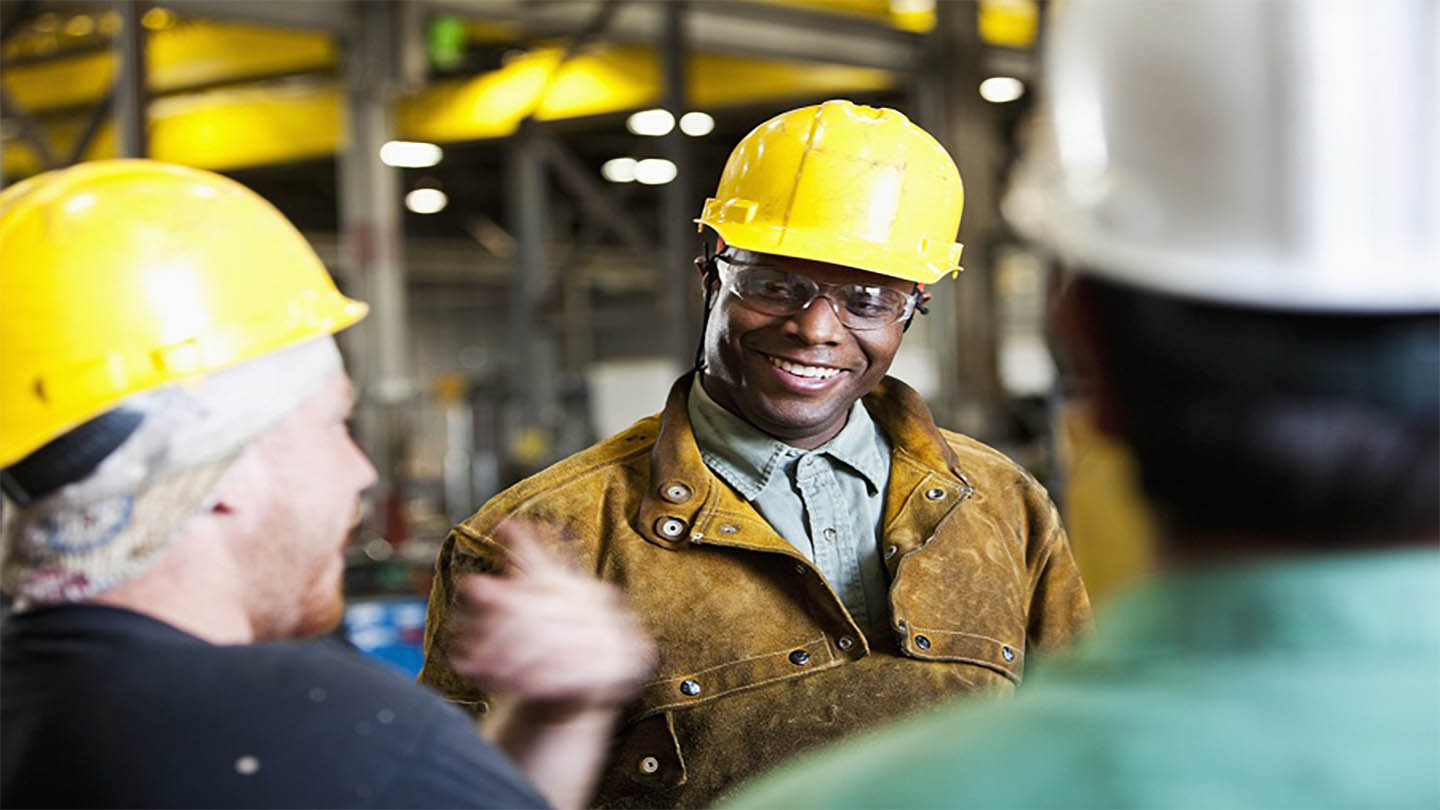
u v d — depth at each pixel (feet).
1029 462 29.22
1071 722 2.27
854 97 45.06
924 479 6.87
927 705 6.44
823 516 6.67
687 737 6.32
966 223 40.96
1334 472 2.15
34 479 3.72
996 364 41.14
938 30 41.11
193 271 3.89
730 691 6.32
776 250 6.40
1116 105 2.42
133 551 3.75
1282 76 2.27
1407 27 2.24
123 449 3.72
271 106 43.55
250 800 3.48
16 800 3.51
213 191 4.11
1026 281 76.59
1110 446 2.37
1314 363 2.18
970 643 6.61
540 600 4.83
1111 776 2.19
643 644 6.31
